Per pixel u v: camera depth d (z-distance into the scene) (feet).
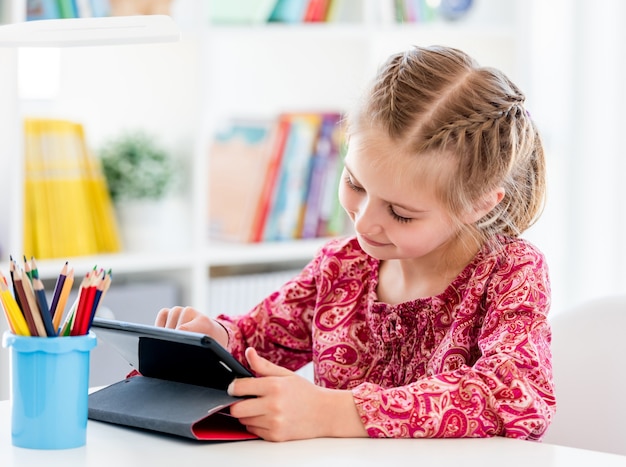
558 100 10.23
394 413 3.52
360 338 4.54
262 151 8.59
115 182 7.95
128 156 7.97
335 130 8.84
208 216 8.91
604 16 9.99
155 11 7.68
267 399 3.43
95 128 7.94
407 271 4.48
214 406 3.44
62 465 3.11
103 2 7.45
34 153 7.37
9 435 3.45
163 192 8.10
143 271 8.46
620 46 9.96
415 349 4.36
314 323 4.63
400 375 4.39
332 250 4.76
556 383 4.92
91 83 7.89
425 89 3.93
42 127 7.41
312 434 3.48
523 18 9.36
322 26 8.44
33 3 7.23
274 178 8.59
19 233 7.06
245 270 8.99
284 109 9.15
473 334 4.18
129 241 8.04
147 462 3.15
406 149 3.80
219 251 8.25
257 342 4.78
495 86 4.08
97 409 3.62
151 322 7.88
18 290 3.24
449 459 3.26
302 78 9.12
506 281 4.10
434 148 3.82
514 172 4.23
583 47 10.05
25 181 7.32
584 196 10.18
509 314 3.98
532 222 4.48
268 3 8.39
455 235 4.27
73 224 7.58
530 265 4.13
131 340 3.65
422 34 8.98
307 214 8.84
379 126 3.86
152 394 3.68
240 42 8.96
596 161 10.11
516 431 3.57
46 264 7.31
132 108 8.05
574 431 4.86
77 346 3.28
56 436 3.27
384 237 3.93
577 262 10.21
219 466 3.12
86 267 7.52
